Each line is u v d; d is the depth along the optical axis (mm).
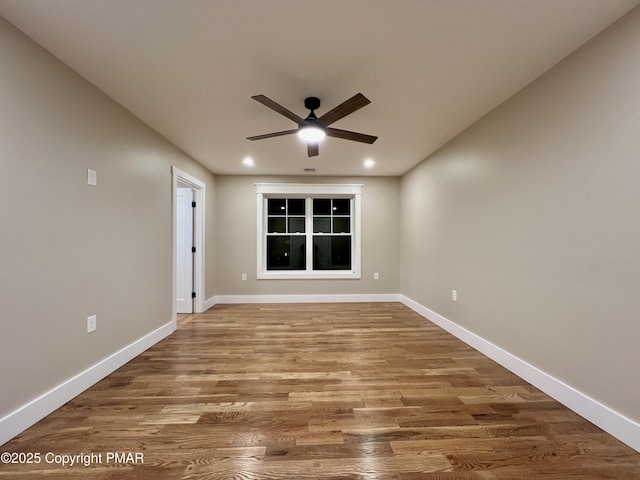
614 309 1606
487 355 2734
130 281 2678
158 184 3168
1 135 1547
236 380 2271
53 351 1855
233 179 5145
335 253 5438
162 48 1812
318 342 3135
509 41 1751
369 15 1557
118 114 2504
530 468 1392
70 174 1999
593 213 1718
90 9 1493
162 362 2613
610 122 1616
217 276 5145
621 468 1392
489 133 2686
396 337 3297
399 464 1417
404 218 5078
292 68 2021
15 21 1573
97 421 1741
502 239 2523
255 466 1401
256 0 1450
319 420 1760
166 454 1475
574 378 1848
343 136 2453
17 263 1630
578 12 1524
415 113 2705
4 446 1523
